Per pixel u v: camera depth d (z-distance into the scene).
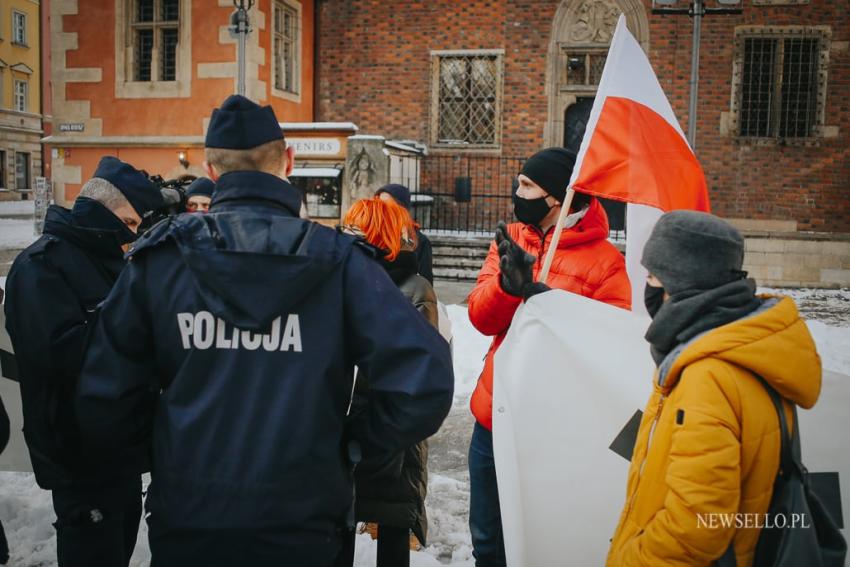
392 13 15.23
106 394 1.86
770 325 1.69
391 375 1.84
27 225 22.06
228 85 13.68
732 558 1.69
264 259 1.76
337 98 15.59
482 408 2.77
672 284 1.83
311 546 1.80
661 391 1.85
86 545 2.65
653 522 1.72
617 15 14.28
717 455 1.62
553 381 2.47
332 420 1.86
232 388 1.80
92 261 2.62
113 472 2.63
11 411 3.66
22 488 4.23
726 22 13.83
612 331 2.48
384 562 2.94
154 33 14.07
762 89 14.01
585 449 2.46
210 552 1.76
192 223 1.84
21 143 40.47
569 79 14.73
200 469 1.77
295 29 15.02
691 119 10.38
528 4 14.63
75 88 14.40
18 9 39.69
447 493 4.42
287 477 1.77
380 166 12.00
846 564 2.08
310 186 12.29
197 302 1.82
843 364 7.59
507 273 2.49
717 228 1.80
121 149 14.34
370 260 1.92
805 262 13.04
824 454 2.33
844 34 13.59
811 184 13.84
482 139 15.21
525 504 2.46
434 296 2.99
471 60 15.08
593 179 2.61
